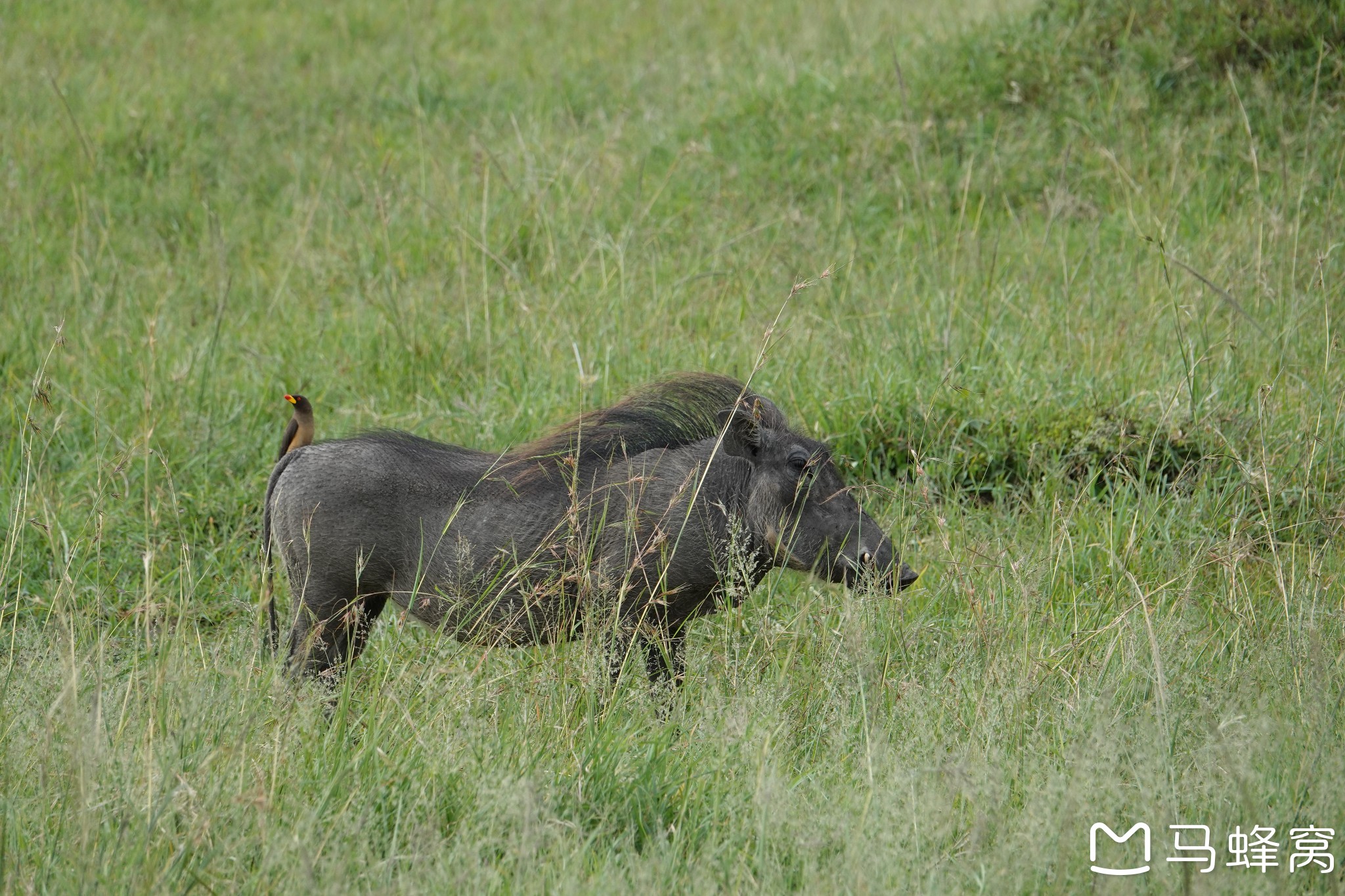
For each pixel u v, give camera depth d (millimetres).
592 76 42906
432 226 31469
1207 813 12570
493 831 12055
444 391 24016
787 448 15719
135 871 10914
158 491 19969
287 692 14125
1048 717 14141
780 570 18062
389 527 15383
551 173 32281
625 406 16594
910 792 12055
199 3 51594
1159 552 18781
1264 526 18797
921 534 20047
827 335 24422
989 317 24797
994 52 35500
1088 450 21203
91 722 12578
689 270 28266
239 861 11305
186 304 28875
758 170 33250
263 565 16000
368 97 41562
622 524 15312
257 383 24641
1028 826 11805
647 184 33000
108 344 25984
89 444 22844
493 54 46250
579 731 13789
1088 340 23641
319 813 11758
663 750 13391
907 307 25438
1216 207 29234
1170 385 22172
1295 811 12258
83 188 32906
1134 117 31953
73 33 45875
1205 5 33281
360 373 25094
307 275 29750
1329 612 16000
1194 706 14430
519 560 15336
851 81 36406
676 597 15641
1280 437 20828
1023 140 32344
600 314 25078
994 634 15609
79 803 11656
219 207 34125
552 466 15703
